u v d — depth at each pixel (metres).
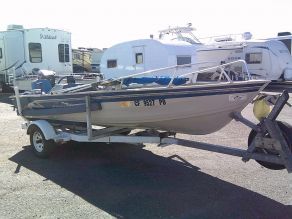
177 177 5.39
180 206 4.41
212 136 7.76
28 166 5.98
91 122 6.05
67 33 18.48
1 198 4.66
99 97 5.79
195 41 18.94
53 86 7.83
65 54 18.50
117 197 4.69
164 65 14.98
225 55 17.05
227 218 4.09
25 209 4.34
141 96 5.43
